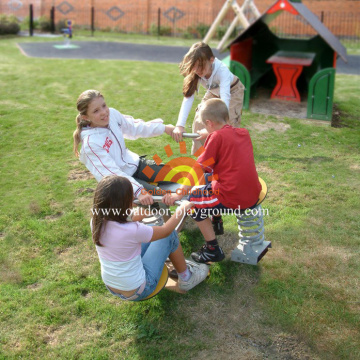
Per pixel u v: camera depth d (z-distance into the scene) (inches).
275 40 401.7
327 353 112.0
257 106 323.3
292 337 117.0
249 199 128.7
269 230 163.8
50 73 386.6
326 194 190.2
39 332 118.6
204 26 794.8
